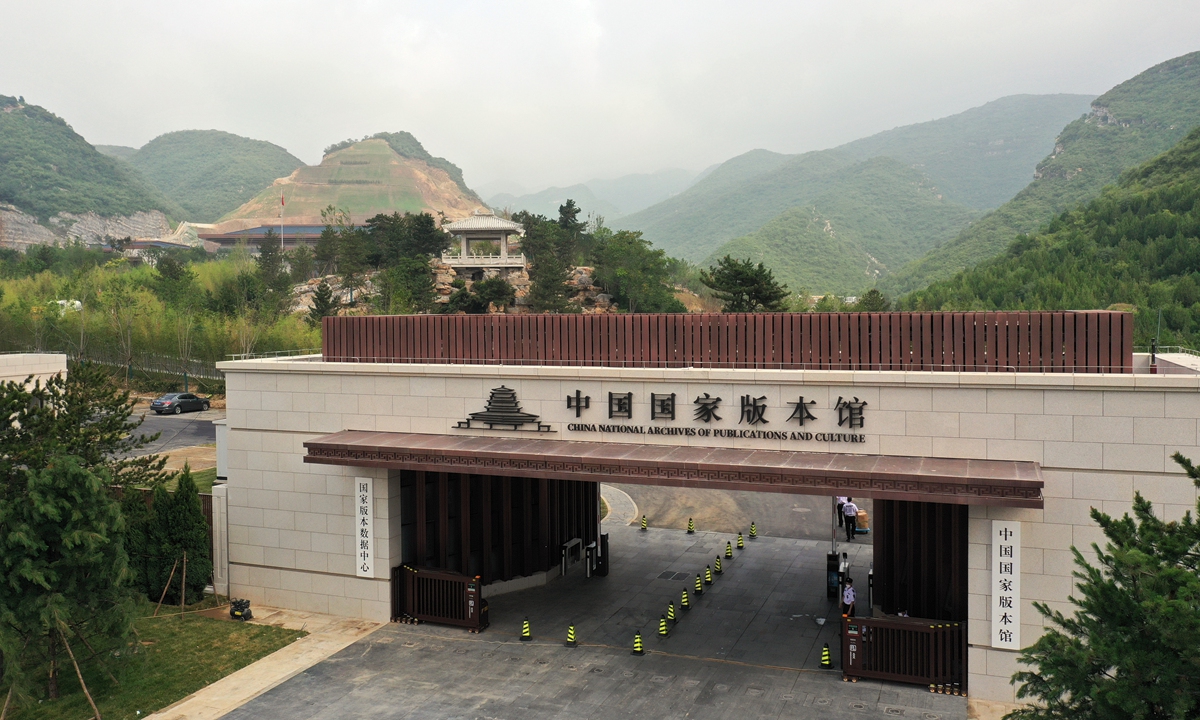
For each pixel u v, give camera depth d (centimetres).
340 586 2653
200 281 10769
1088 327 2020
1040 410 1959
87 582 2064
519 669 2250
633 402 2316
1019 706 1962
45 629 1972
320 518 2667
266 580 2752
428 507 2748
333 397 2644
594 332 2441
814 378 2136
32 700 1970
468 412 2494
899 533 2486
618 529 3800
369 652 2369
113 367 7419
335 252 10894
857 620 2156
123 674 2220
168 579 2722
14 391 2128
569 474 2198
